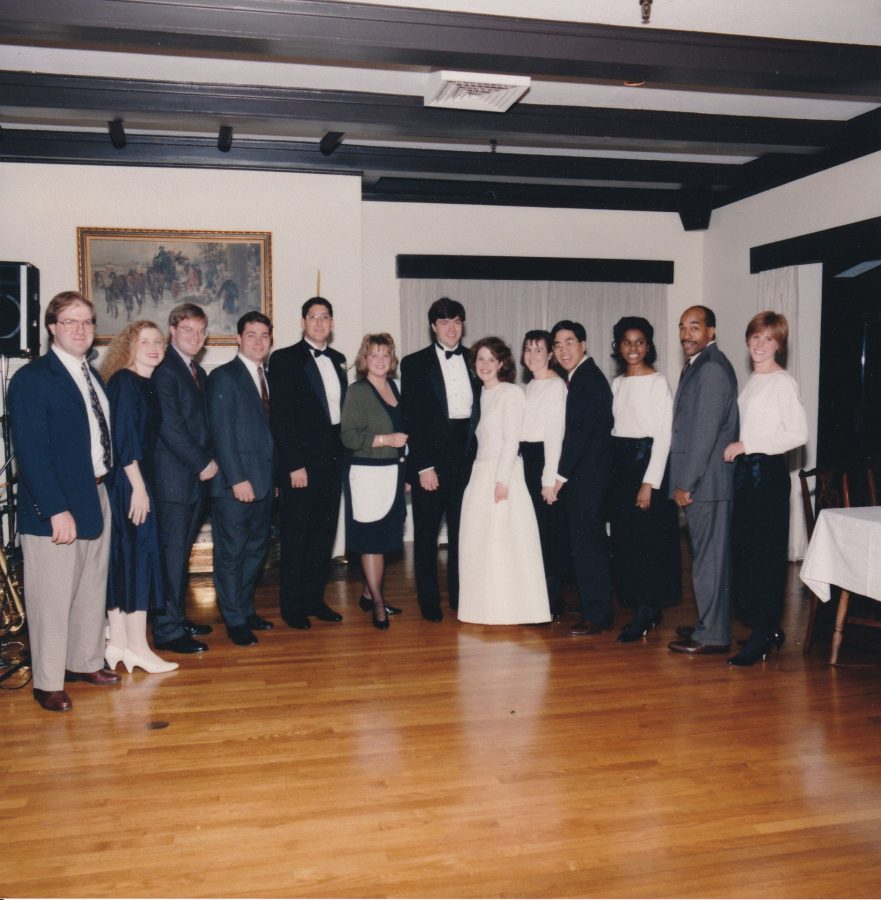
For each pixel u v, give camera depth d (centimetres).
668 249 677
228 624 388
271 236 547
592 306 669
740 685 331
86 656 331
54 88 409
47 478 288
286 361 387
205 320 364
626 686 330
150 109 418
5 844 218
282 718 299
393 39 322
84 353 307
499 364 402
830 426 554
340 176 555
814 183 540
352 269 560
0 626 376
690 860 211
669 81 368
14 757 269
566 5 322
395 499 407
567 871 207
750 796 244
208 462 359
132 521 332
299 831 225
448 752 272
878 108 470
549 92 439
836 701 315
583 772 258
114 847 217
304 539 408
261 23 309
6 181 513
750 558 358
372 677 341
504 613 403
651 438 379
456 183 614
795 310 559
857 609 423
